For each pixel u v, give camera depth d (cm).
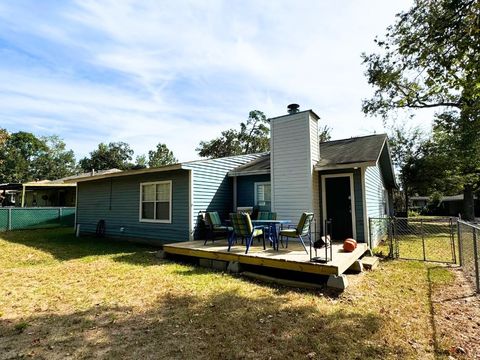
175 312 397
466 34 444
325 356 286
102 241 1113
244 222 645
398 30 848
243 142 3228
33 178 4519
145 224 1056
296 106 922
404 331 337
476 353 289
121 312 398
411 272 617
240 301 440
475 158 1694
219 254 658
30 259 778
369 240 812
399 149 2106
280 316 383
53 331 341
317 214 862
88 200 1343
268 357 284
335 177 875
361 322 362
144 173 1034
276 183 902
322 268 513
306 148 852
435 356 283
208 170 986
